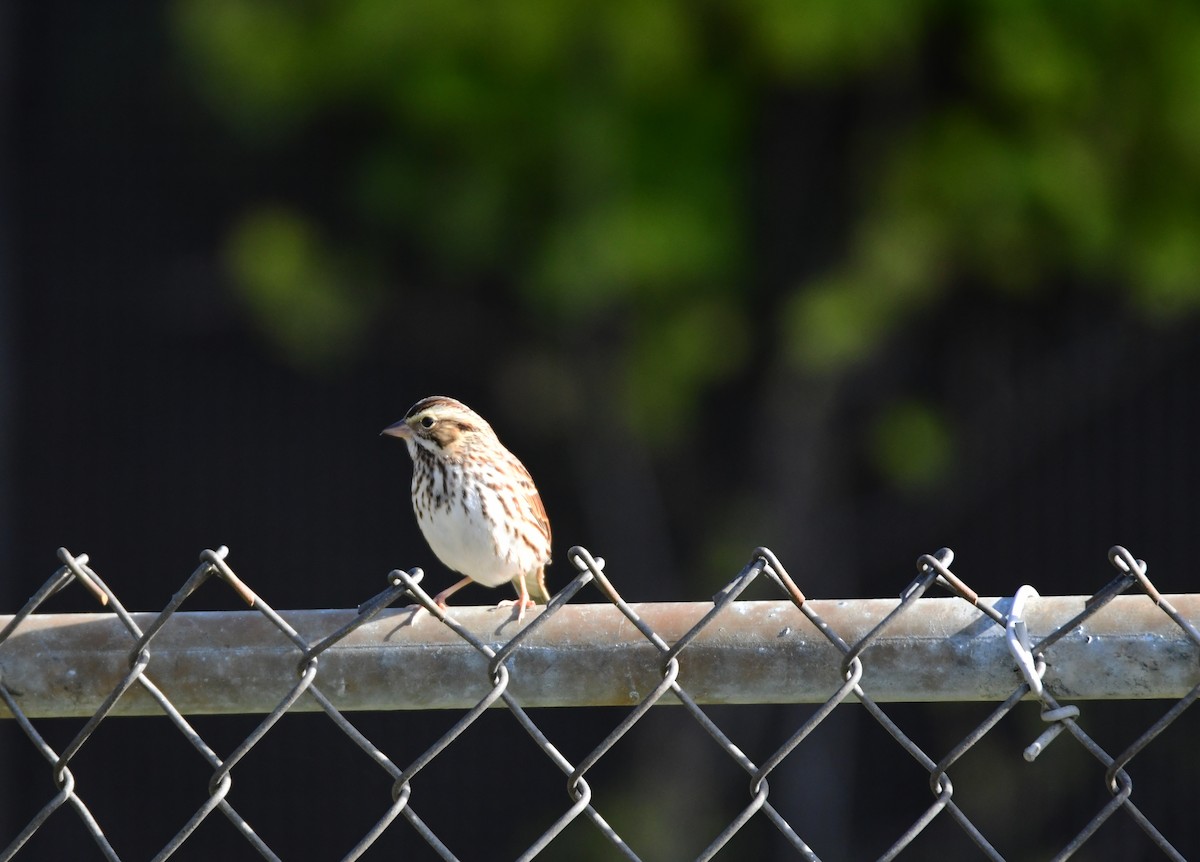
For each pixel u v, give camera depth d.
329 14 12.27
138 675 3.73
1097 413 13.84
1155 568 13.59
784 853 13.62
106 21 13.53
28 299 13.32
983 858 13.36
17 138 13.37
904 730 13.66
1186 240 12.25
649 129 12.62
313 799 12.93
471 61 12.30
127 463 13.30
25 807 12.70
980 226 12.27
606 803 13.45
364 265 13.62
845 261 12.77
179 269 13.48
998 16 11.83
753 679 3.66
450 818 13.14
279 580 13.30
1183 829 13.04
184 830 3.73
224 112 13.21
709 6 12.30
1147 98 12.09
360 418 13.58
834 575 14.19
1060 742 13.30
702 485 14.35
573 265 11.88
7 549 12.95
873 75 13.26
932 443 13.25
